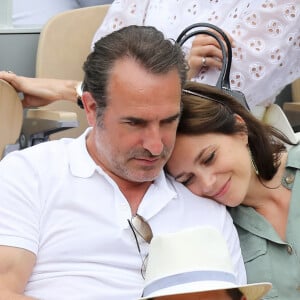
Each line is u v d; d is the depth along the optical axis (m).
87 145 5.05
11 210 4.79
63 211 4.86
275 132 5.52
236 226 5.42
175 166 5.06
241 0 6.60
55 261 4.82
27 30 7.24
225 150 5.01
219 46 6.18
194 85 5.10
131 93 4.43
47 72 7.25
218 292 4.00
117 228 4.86
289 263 5.22
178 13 6.76
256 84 6.51
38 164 4.93
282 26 6.53
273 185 5.35
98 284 4.79
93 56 4.62
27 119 6.21
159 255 4.13
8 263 4.68
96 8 7.59
